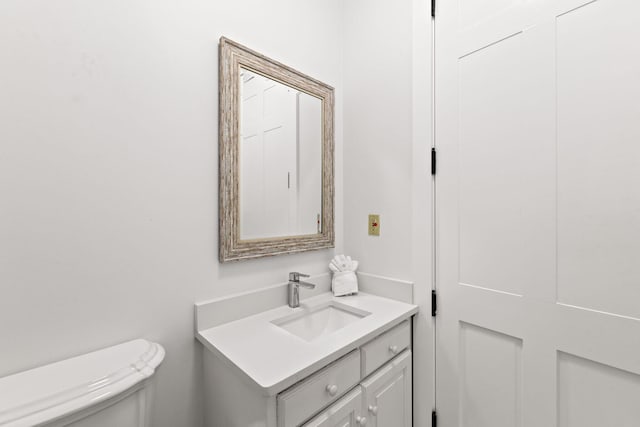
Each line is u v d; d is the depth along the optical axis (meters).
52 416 0.65
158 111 1.00
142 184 0.97
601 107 0.91
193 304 1.09
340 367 0.98
